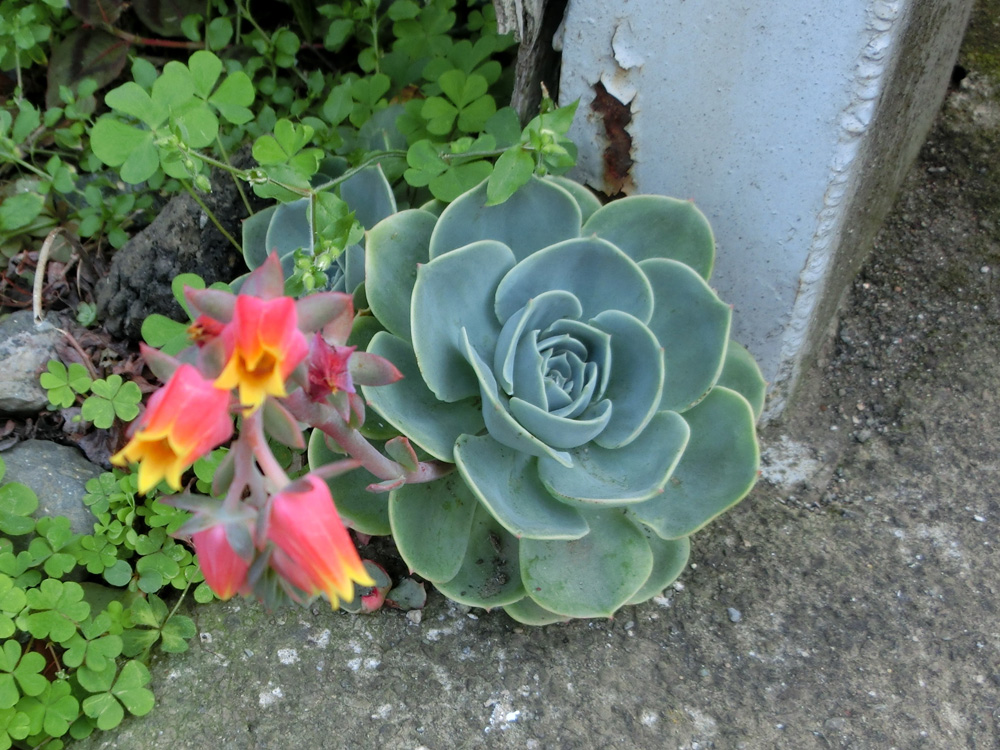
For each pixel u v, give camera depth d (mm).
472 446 379
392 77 527
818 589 432
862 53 375
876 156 438
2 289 491
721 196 435
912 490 463
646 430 391
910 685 406
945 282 508
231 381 262
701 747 391
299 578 290
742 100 406
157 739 391
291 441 295
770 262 439
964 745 392
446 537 390
